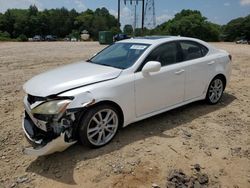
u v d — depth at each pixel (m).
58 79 4.28
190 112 5.79
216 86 6.19
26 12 115.69
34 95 4.06
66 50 23.11
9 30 107.38
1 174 3.77
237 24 96.50
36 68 11.67
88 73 4.46
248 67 11.89
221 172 3.79
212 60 5.93
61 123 3.78
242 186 3.53
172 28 77.38
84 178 3.64
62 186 3.51
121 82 4.40
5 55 17.91
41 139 3.90
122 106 4.43
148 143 4.48
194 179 3.62
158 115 5.59
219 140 4.64
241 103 6.46
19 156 4.18
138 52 4.95
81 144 4.38
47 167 3.88
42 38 86.69
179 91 5.32
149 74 4.73
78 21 117.19
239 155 4.20
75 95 3.93
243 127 5.14
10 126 5.15
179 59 5.36
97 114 4.16
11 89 7.75
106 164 3.92
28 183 3.58
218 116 5.62
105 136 4.39
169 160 4.04
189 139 4.65
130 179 3.62
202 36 77.00
